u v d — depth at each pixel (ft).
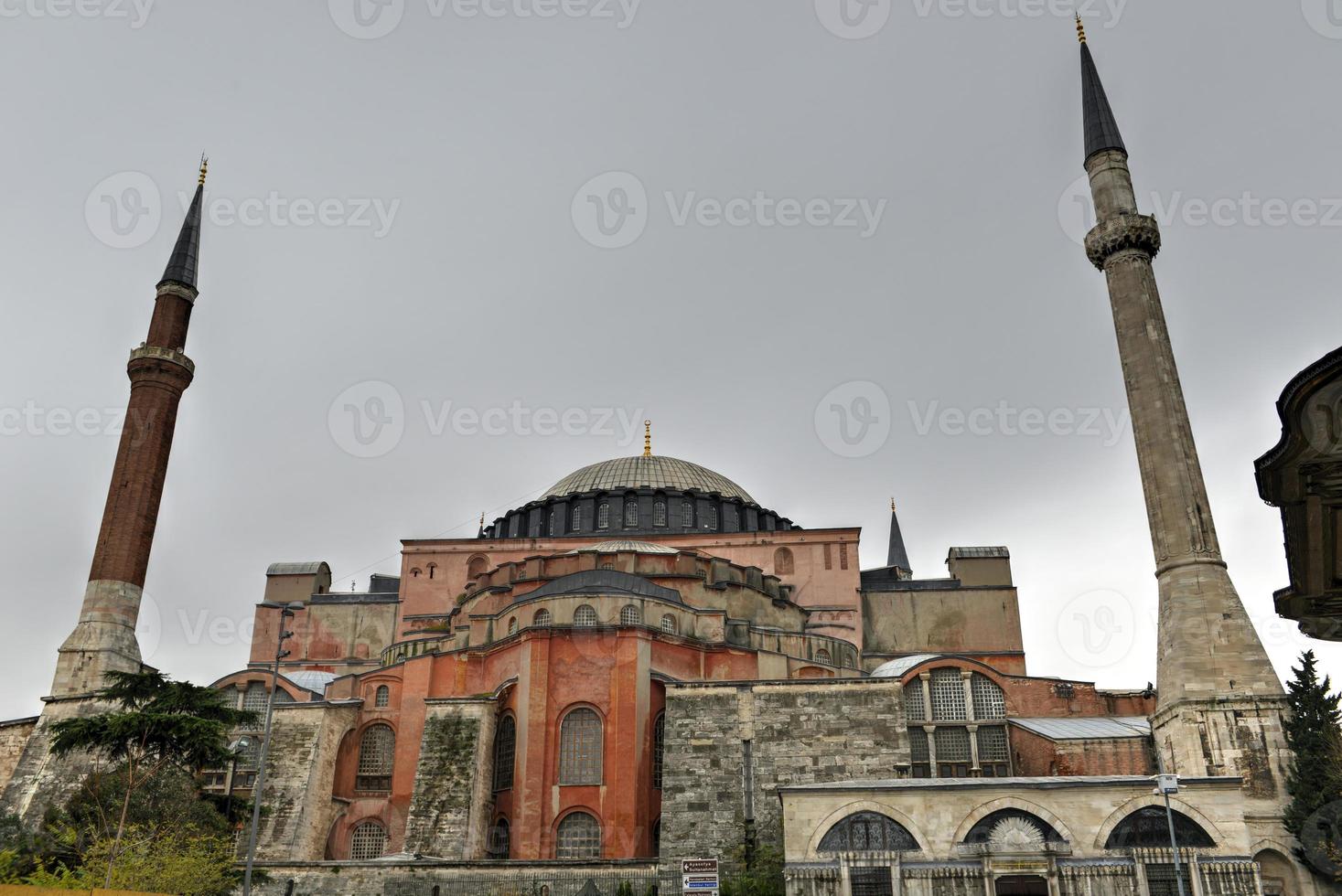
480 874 149.38
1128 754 160.86
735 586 203.21
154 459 204.23
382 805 186.09
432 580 237.66
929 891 127.75
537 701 166.61
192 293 220.43
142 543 199.72
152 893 102.83
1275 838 131.44
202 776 177.37
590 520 246.88
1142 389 164.66
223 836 142.92
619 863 147.74
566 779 163.12
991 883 126.31
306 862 153.58
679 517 245.65
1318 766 130.72
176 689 146.92
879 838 132.05
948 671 179.93
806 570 230.68
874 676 183.32
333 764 186.19
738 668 183.01
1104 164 180.86
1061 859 127.54
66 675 186.91
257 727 184.85
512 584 200.34
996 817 132.05
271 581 256.11
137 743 141.18
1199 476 157.48
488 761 175.52
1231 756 137.39
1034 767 167.63
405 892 149.48
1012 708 179.32
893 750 161.07
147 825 134.62
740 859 152.46
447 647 201.36
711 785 159.84
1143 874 126.41
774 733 163.94
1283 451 51.57
